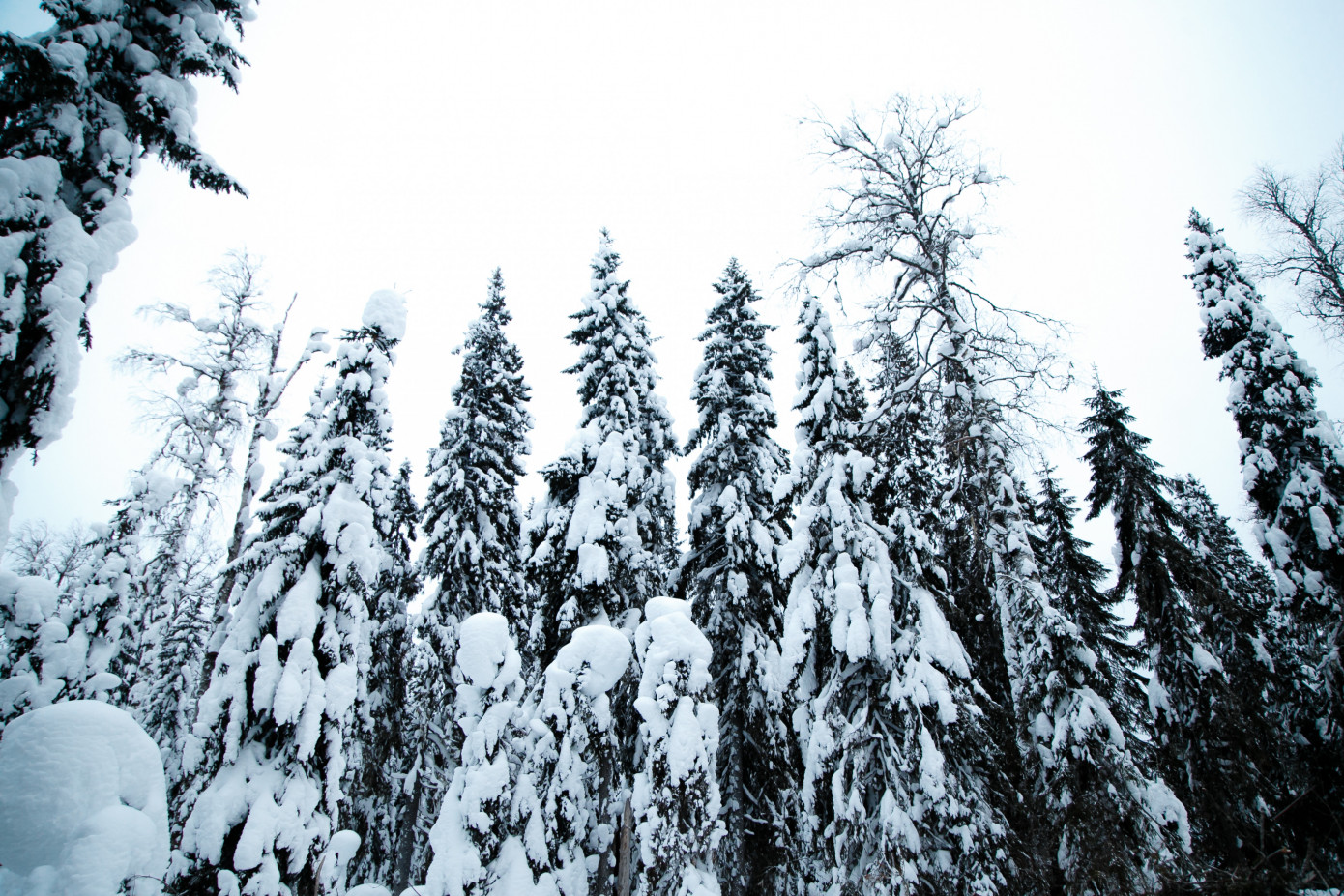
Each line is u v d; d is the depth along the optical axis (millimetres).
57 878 4012
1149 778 10758
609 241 17781
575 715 10117
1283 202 17328
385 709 16641
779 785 13977
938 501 14711
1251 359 14859
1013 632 11922
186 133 7398
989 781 10461
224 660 9031
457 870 8062
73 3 6777
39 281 6031
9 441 5902
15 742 4484
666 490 17906
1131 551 15945
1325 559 13648
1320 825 13070
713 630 14641
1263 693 16641
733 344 16984
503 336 20297
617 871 11500
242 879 8055
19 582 9688
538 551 14031
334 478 10531
